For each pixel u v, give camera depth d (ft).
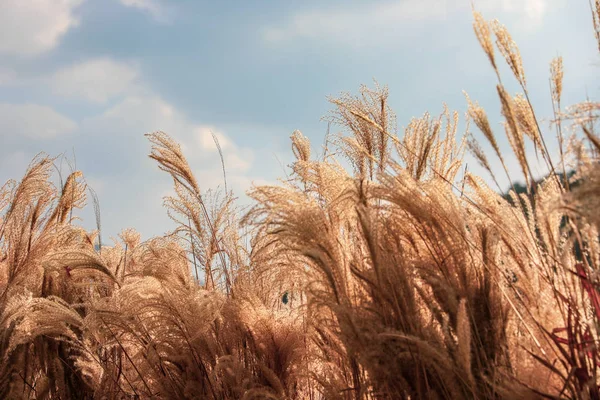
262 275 11.26
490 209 7.57
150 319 11.78
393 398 7.14
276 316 11.29
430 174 8.71
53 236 14.47
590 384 5.82
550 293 7.00
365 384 7.75
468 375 6.20
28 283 13.94
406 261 7.61
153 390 11.89
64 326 12.14
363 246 8.61
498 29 6.68
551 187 7.15
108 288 14.58
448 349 6.68
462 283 7.04
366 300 7.74
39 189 14.64
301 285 9.50
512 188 7.61
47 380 12.80
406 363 6.96
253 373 10.89
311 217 7.86
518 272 7.23
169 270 11.87
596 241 6.24
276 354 10.78
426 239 7.70
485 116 6.83
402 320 6.94
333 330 7.91
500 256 7.39
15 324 12.04
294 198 8.31
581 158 5.73
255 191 8.32
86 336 12.72
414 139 8.69
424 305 7.73
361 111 10.27
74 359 13.05
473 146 6.99
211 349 11.09
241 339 11.30
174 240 13.02
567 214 5.95
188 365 11.14
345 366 9.11
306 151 12.59
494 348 6.72
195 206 12.93
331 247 7.77
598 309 6.22
